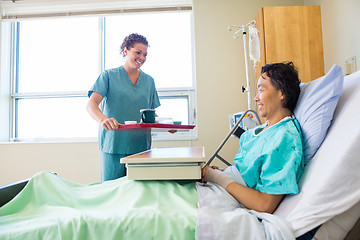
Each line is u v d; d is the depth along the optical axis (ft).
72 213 2.78
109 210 2.80
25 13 9.18
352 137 2.48
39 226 2.48
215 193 2.97
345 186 2.38
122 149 5.61
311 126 3.10
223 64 8.36
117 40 9.36
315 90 3.22
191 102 8.95
